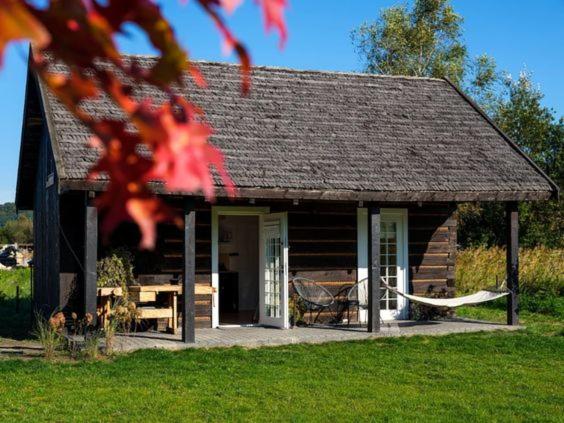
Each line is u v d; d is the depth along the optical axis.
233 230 19.33
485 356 12.44
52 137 12.66
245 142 14.35
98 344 12.45
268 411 8.73
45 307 16.20
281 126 15.22
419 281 16.81
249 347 13.14
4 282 31.20
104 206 0.90
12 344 14.18
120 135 0.91
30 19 0.75
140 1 0.85
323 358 12.09
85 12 0.83
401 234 16.72
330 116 16.05
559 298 20.66
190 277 12.92
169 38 0.88
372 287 14.35
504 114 35.78
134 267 14.48
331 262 15.96
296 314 15.34
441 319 16.67
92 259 12.34
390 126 16.34
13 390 9.69
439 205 17.05
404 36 39.50
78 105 0.92
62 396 9.38
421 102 17.61
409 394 9.64
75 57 0.87
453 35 39.72
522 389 10.03
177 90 14.84
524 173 15.75
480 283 23.03
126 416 8.49
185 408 8.83
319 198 13.64
